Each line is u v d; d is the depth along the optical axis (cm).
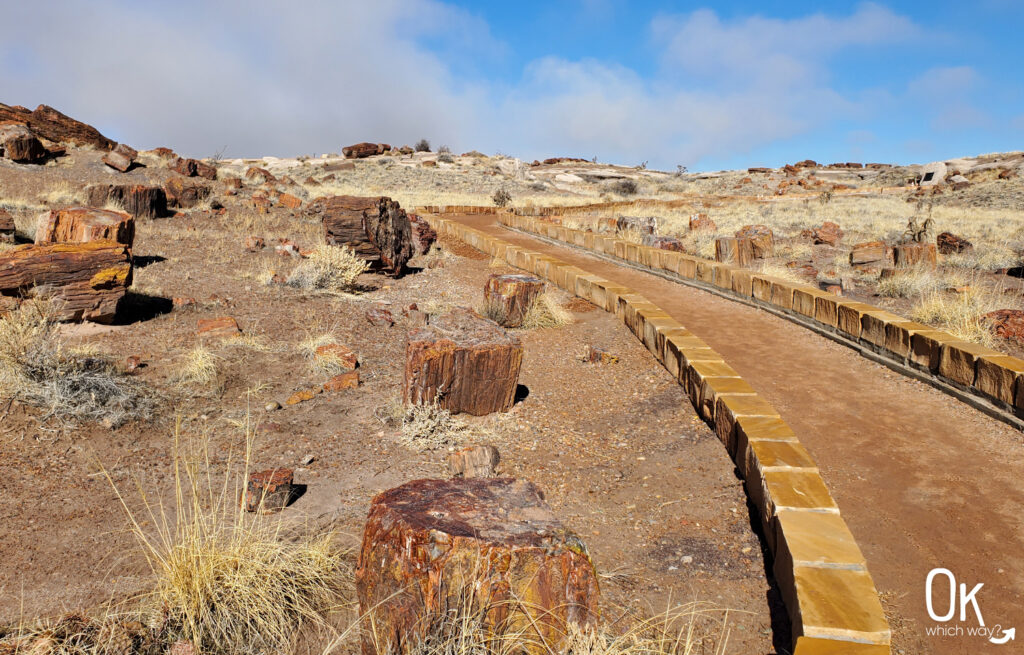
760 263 1931
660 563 470
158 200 1948
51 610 386
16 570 427
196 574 377
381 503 347
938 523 495
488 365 760
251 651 362
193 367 823
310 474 601
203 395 779
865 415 721
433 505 343
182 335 960
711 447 664
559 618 306
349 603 407
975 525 490
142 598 395
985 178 5347
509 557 302
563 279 1549
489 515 337
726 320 1191
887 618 391
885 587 421
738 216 3228
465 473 611
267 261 1523
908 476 573
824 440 656
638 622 393
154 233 1709
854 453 625
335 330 1076
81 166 2472
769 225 2792
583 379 922
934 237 2314
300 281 1333
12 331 728
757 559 468
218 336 963
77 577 424
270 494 520
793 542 402
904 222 2862
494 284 1238
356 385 849
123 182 2383
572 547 312
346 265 1473
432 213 3519
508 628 303
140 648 340
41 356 713
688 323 1170
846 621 330
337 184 5172
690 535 507
